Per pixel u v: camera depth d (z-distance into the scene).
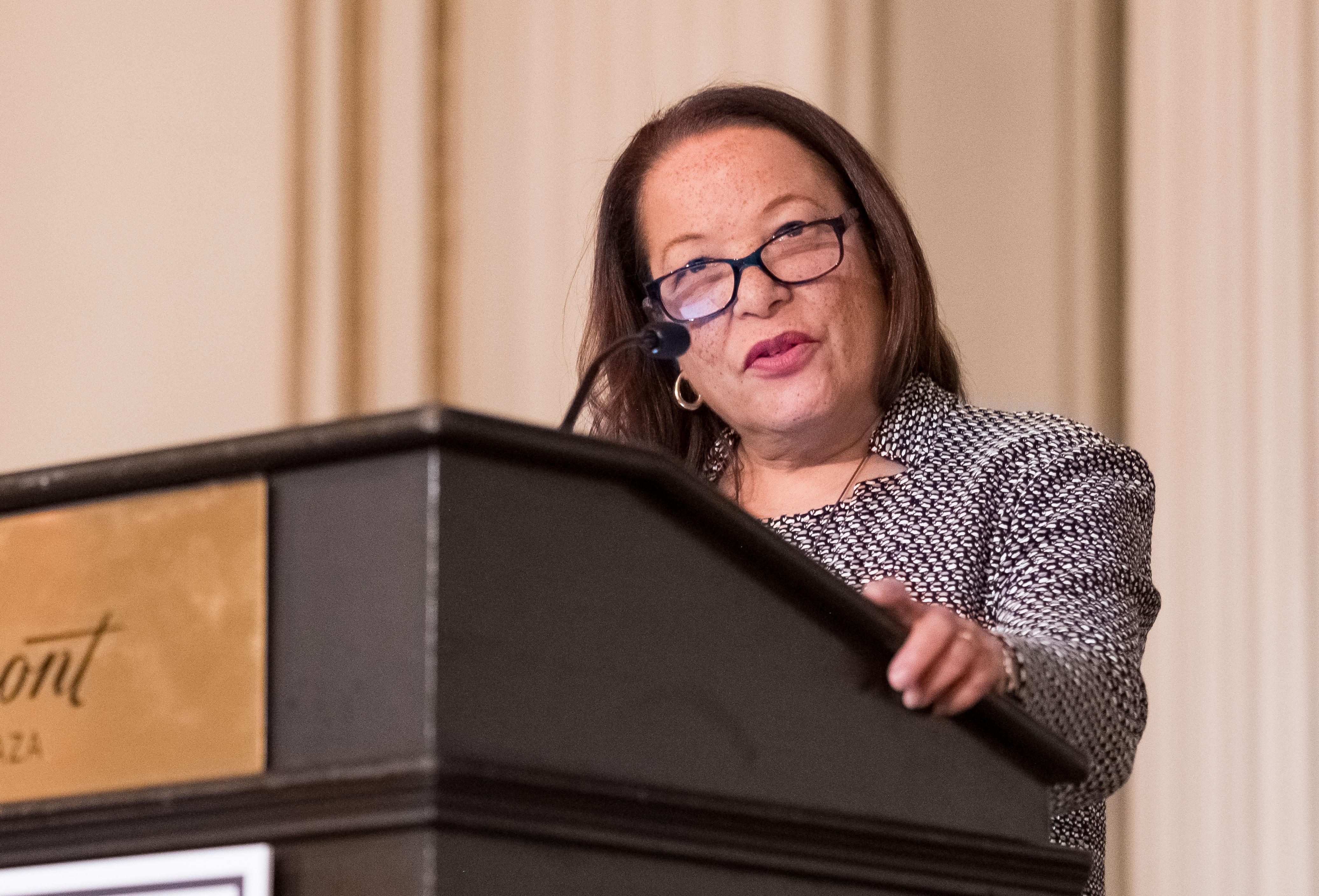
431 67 15.34
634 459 3.35
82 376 15.63
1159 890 11.92
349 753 3.11
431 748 3.03
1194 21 12.86
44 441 15.65
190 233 15.52
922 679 3.89
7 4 16.23
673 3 14.48
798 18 13.95
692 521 3.51
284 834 3.09
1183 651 12.13
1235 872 11.69
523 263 14.87
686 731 3.44
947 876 3.84
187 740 3.20
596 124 14.70
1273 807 11.65
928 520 6.21
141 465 3.28
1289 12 12.44
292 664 3.18
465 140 15.27
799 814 3.55
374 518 3.16
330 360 15.05
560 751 3.21
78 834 3.24
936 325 6.89
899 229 6.77
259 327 15.18
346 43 15.41
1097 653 5.06
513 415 14.70
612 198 7.30
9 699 3.34
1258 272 12.32
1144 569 6.14
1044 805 4.25
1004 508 6.16
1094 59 13.66
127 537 3.30
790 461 6.85
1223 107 12.63
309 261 15.22
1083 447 6.25
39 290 15.91
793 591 3.67
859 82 13.82
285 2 15.46
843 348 6.60
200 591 3.23
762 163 6.75
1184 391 12.50
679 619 3.47
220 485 3.26
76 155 15.99
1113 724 4.88
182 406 15.32
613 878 3.24
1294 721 11.70
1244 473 12.16
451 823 3.00
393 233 15.20
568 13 14.94
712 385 6.75
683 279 6.74
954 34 13.94
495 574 3.18
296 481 3.24
